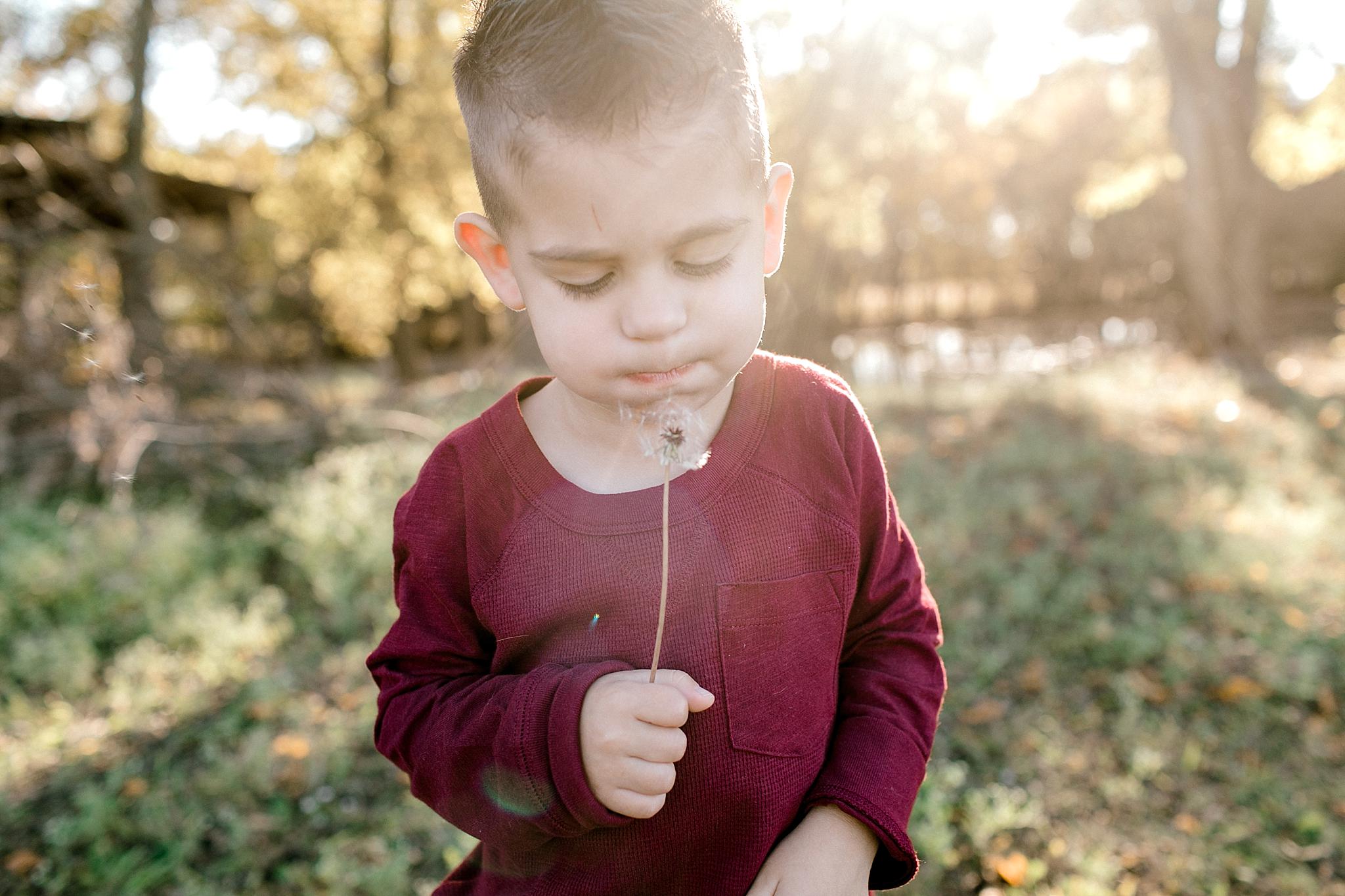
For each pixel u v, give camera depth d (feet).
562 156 2.59
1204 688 11.56
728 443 3.37
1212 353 40.81
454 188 49.78
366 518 17.92
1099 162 67.21
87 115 43.78
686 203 2.63
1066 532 16.88
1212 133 41.42
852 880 3.26
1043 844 8.83
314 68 53.21
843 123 30.89
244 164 54.13
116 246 25.09
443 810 3.38
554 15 2.66
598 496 3.30
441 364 77.92
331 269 48.06
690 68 2.60
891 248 78.54
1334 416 25.41
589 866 3.37
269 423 24.63
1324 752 10.18
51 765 10.94
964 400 31.40
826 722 3.51
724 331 2.81
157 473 21.34
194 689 12.55
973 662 12.36
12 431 23.06
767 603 3.32
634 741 2.89
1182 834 8.96
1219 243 41.11
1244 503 18.02
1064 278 122.01
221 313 27.12
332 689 12.46
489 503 3.44
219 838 9.46
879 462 3.83
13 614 14.67
